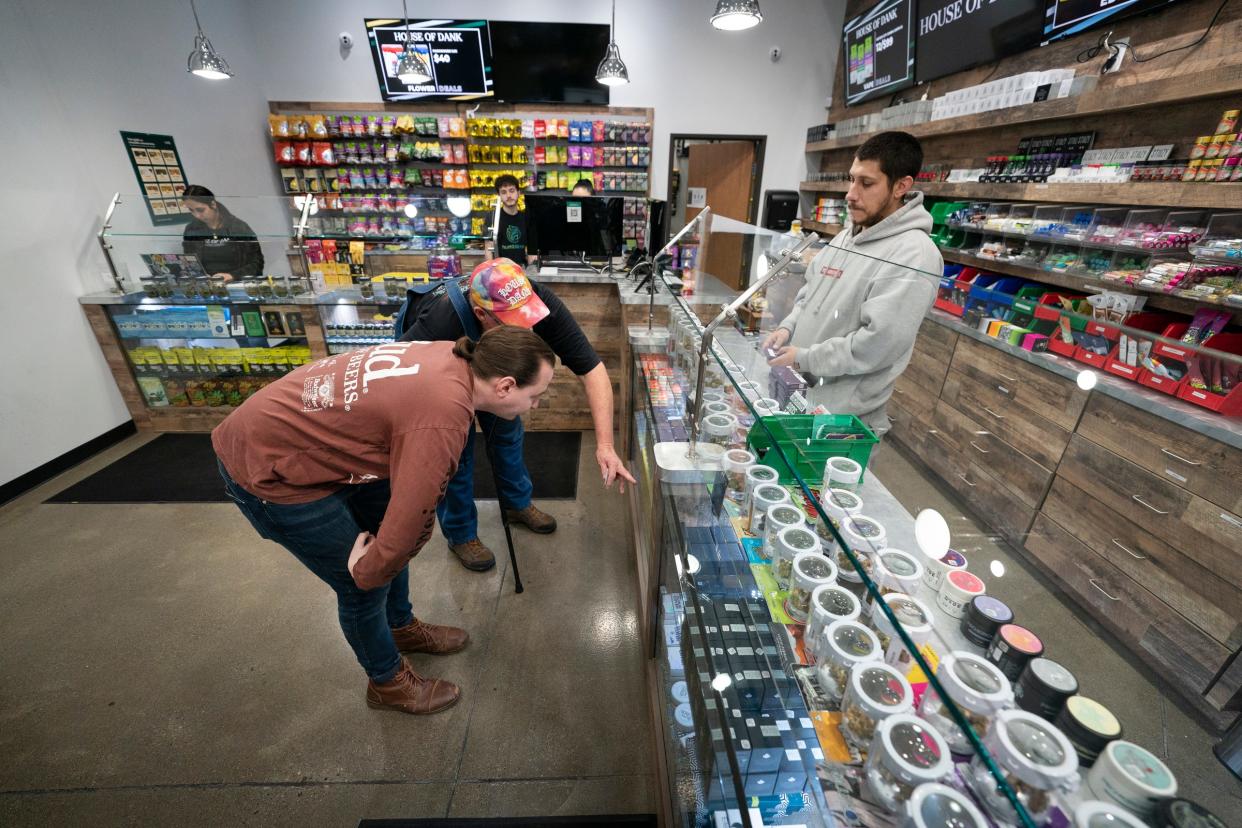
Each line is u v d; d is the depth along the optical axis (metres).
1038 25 2.75
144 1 3.87
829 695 0.78
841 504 0.90
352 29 5.10
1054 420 1.04
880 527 0.83
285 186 5.44
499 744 1.57
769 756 0.75
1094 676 0.62
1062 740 0.52
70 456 3.04
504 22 5.00
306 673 1.77
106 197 3.42
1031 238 2.60
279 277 3.19
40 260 2.96
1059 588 0.74
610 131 5.33
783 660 0.86
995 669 0.62
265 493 1.16
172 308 3.19
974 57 3.27
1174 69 2.11
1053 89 2.56
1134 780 0.49
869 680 0.69
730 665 0.89
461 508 2.12
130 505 2.66
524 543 2.40
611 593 2.13
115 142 3.56
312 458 1.14
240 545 2.37
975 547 0.80
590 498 2.75
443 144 5.33
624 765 1.52
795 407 1.13
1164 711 0.59
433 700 1.64
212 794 1.43
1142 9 2.19
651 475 1.67
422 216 3.37
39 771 1.48
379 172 5.39
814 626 0.82
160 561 2.27
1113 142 2.43
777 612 0.92
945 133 3.51
